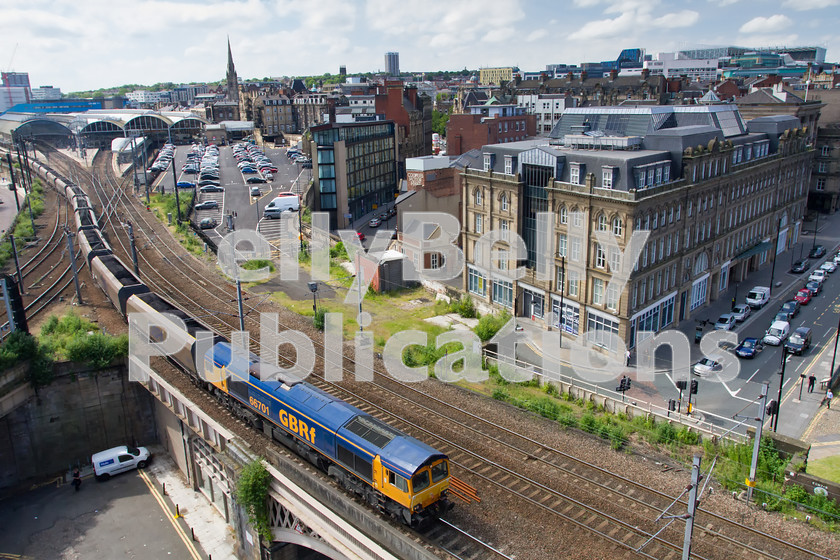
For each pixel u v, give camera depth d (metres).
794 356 57.22
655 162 57.00
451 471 35.00
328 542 30.45
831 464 38.22
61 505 47.25
